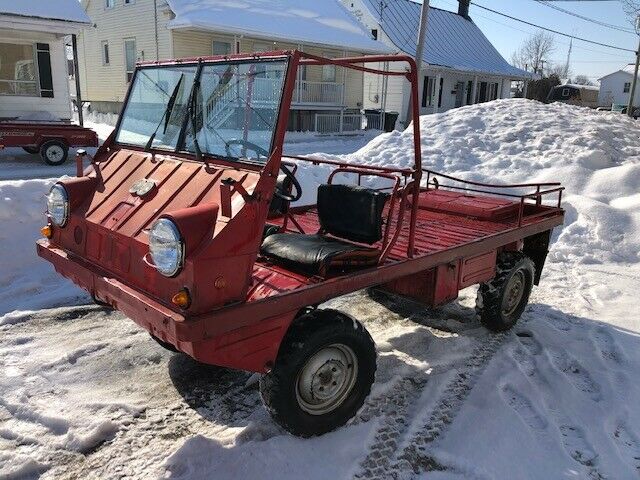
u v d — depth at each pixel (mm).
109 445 3281
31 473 3051
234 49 21453
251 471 3061
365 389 3572
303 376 3248
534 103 15219
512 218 5656
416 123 3518
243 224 2814
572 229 8047
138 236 3078
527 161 11094
